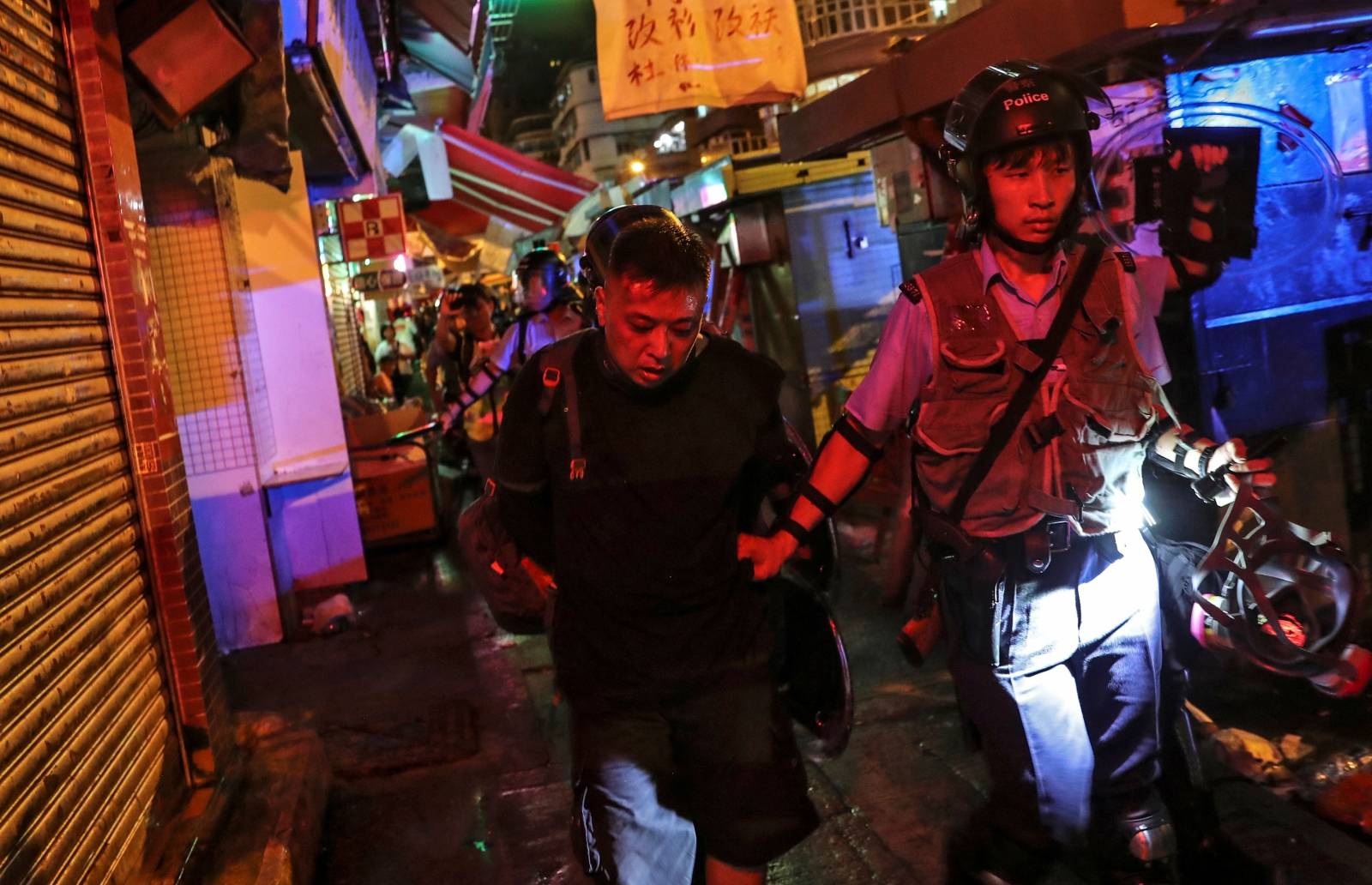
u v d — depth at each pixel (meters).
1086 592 2.24
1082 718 2.32
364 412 9.41
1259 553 2.19
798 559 2.45
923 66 4.15
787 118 5.54
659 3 5.41
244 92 5.08
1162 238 3.73
